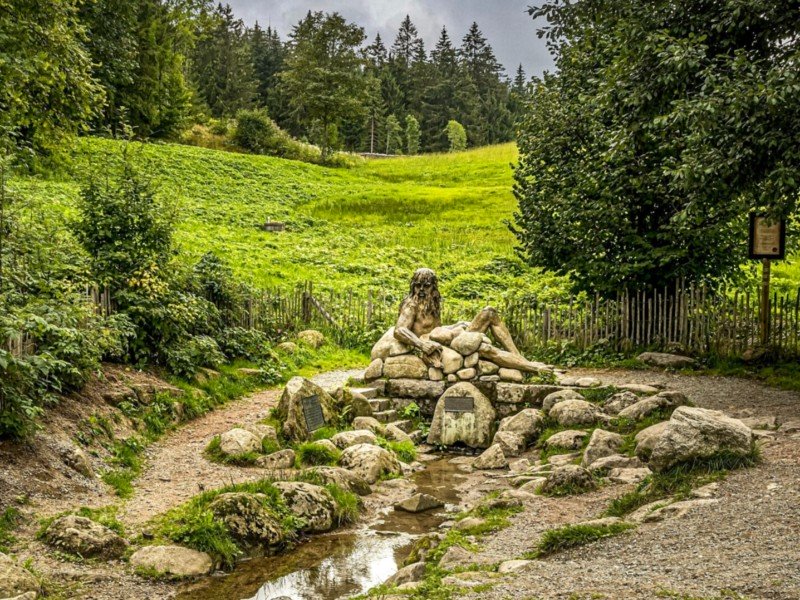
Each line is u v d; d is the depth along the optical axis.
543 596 5.15
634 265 17.34
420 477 11.53
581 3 15.05
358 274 29.83
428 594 5.54
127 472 10.05
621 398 12.91
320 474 9.89
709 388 13.92
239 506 8.14
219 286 18.53
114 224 14.45
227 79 95.06
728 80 11.45
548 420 13.14
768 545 5.77
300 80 68.88
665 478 7.98
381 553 7.97
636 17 13.42
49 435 9.62
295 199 45.00
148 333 14.29
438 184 56.69
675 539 6.20
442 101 113.50
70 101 17.70
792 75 10.44
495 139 113.94
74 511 8.20
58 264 12.45
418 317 15.92
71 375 11.08
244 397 15.27
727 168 11.55
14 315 9.45
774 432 9.84
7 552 7.00
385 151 105.38
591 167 18.00
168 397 12.86
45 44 16.17
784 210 12.00
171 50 56.62
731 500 7.04
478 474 11.67
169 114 59.91
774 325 16.03
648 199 17.20
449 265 31.91
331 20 68.38
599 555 6.14
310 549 8.10
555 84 20.12
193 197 40.44
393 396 15.16
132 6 33.59
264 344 18.39
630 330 18.00
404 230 38.62
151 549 7.38
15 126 14.80
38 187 28.39
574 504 8.24
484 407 14.00
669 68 12.52
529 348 19.22
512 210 43.72
